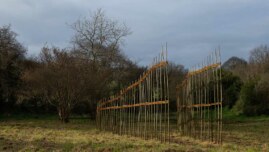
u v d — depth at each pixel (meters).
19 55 44.25
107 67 41.56
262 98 45.06
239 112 47.16
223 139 20.58
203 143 17.47
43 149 14.52
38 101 45.59
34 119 38.78
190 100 21.88
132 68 44.09
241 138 21.64
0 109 43.12
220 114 17.67
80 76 34.56
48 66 34.47
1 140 17.58
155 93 19.95
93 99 37.31
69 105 35.00
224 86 52.00
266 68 61.69
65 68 34.09
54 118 41.06
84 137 19.81
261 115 44.59
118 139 18.81
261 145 17.62
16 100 43.94
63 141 17.47
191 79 22.08
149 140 18.17
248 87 46.03
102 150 14.29
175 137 20.53
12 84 42.44
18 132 22.48
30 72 35.53
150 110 20.47
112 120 24.98
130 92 24.73
